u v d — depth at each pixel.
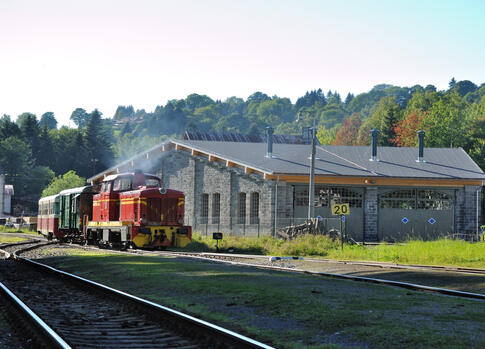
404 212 39.00
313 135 32.38
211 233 41.66
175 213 28.05
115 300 12.28
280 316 10.41
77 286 15.01
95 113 159.25
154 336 8.84
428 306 11.37
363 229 38.62
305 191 37.94
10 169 129.25
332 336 8.77
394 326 9.23
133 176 29.69
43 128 157.38
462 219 39.09
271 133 41.25
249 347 7.71
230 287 13.88
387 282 15.56
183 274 17.16
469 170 40.53
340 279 16.78
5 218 85.81
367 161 41.56
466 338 8.38
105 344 8.28
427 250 24.52
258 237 34.22
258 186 38.41
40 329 8.67
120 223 27.69
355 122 138.25
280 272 18.80
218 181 41.62
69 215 35.62
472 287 14.91
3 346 8.15
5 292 12.72
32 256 26.14
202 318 10.30
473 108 105.94
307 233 30.89
